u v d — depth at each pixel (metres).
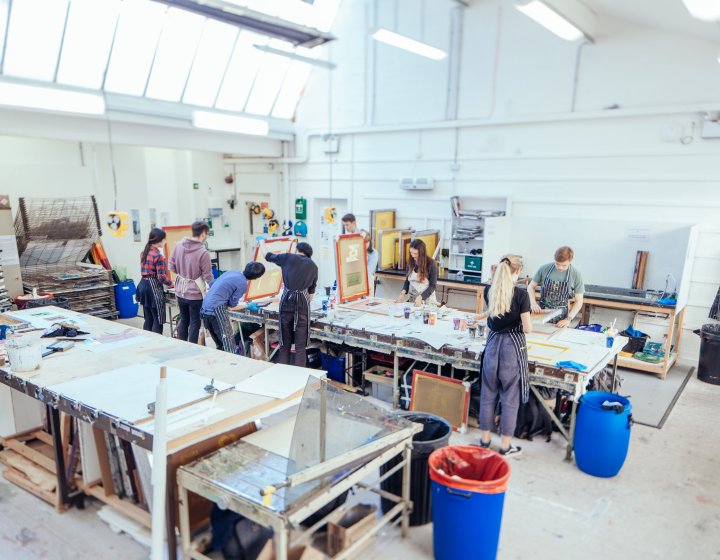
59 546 2.58
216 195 9.28
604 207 5.79
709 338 4.87
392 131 7.29
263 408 2.49
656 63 5.26
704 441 3.75
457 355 3.62
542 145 6.10
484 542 2.32
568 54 5.75
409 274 5.18
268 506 1.92
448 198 6.93
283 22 5.20
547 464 3.40
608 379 4.06
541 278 4.60
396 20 6.97
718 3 2.97
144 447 2.17
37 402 3.34
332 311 4.73
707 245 5.25
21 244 6.23
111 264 7.75
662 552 2.56
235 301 4.66
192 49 6.52
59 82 5.57
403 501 2.65
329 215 7.80
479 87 6.45
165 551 2.50
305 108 8.24
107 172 7.57
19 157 6.85
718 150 5.07
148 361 3.09
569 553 2.55
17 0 4.88
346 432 2.30
